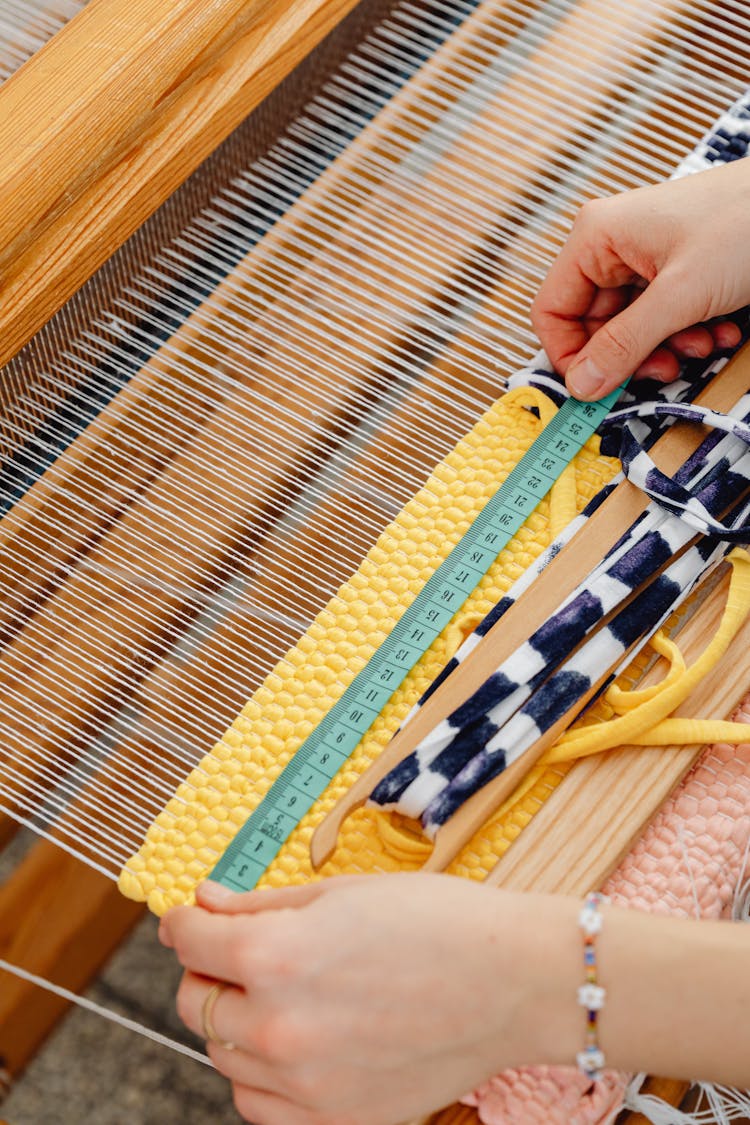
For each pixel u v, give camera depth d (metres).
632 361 0.64
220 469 0.68
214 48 0.69
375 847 0.57
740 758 0.59
